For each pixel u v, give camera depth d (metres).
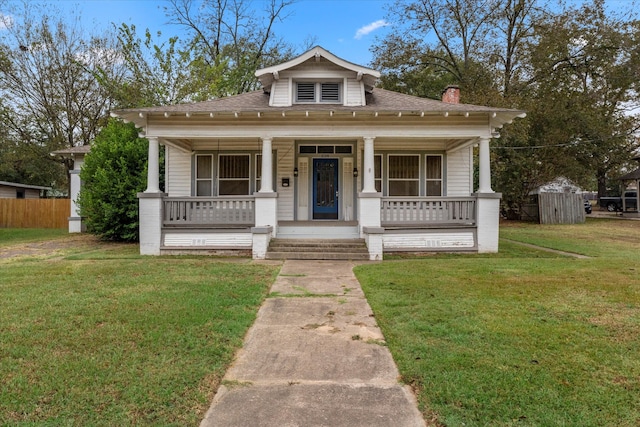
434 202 10.22
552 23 22.48
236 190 12.20
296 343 3.66
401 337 3.75
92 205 12.71
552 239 13.17
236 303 4.95
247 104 10.72
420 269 7.36
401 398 2.64
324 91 10.99
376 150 12.20
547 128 21.11
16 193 26.38
